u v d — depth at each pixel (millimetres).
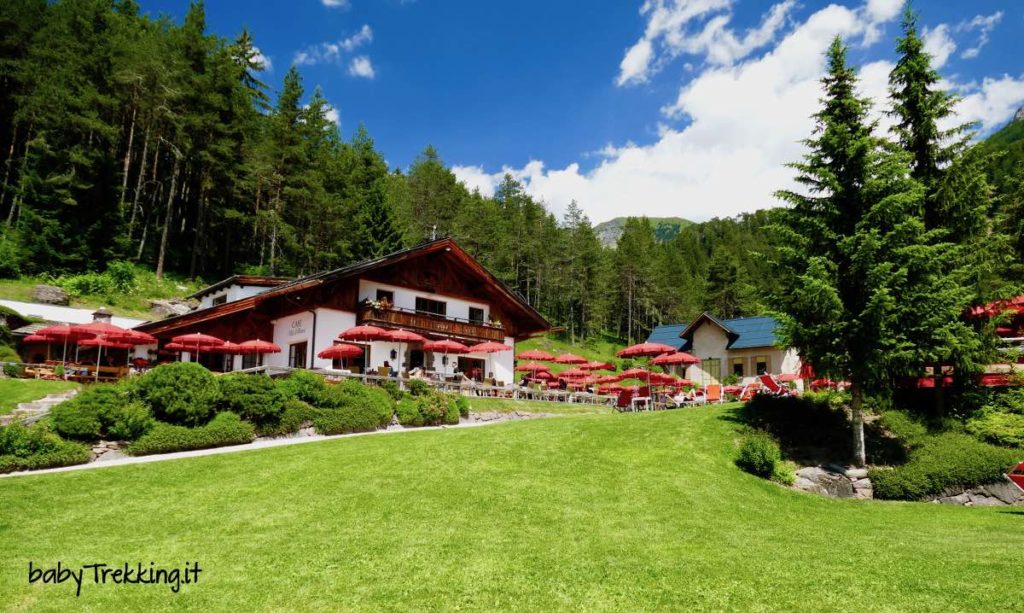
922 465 13219
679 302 86625
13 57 45875
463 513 9828
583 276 76500
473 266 32219
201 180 48969
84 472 12133
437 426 20953
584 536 8836
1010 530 9930
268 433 16375
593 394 31750
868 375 13586
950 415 15328
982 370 14820
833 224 14977
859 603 6078
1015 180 22641
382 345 28422
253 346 25031
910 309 13297
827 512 11539
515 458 13438
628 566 7453
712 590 6570
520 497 10766
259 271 50625
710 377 40469
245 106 51438
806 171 15203
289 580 7008
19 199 41406
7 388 19953
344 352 23844
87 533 8789
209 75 48094
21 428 13047
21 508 9891
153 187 51000
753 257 15719
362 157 65375
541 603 6293
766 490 12523
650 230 119938
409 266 30828
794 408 16172
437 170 73750
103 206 42469
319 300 27078
